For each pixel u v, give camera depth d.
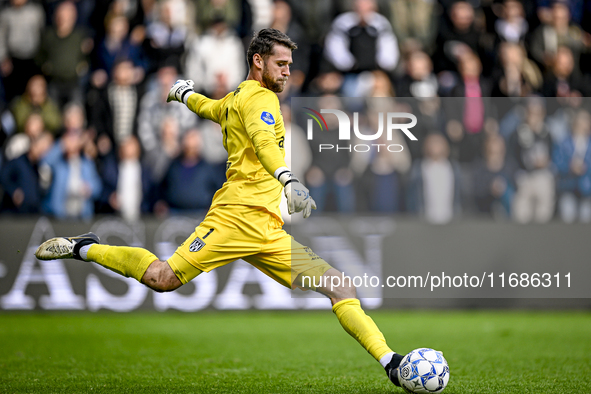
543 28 35.91
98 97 33.25
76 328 23.52
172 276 11.73
